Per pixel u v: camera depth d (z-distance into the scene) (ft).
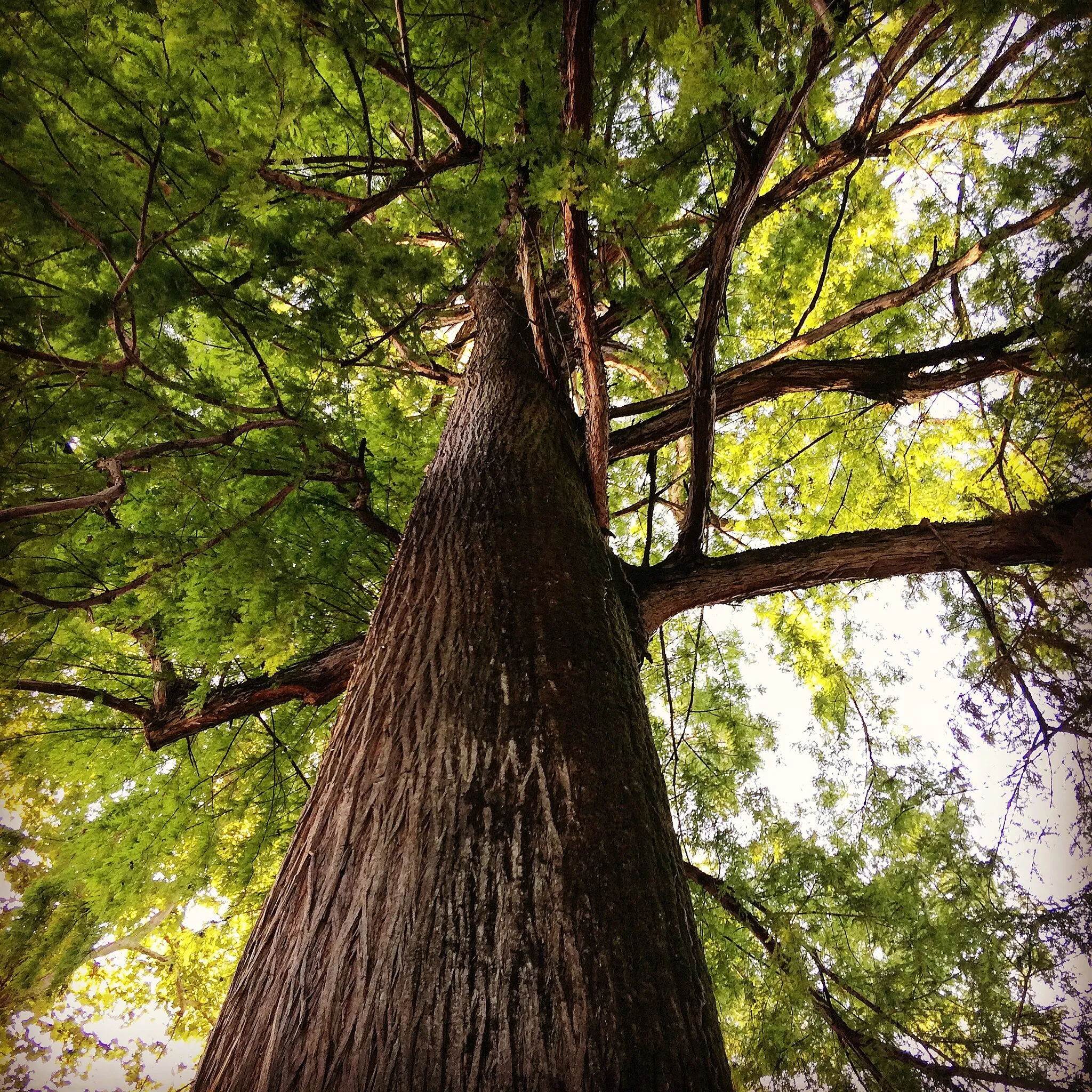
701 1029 3.47
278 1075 3.24
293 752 13.11
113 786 11.99
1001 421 10.99
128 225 5.84
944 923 10.78
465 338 16.21
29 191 5.21
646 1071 3.08
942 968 10.61
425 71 9.46
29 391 6.46
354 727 5.39
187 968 22.49
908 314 16.39
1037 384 8.98
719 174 11.09
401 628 6.11
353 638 9.84
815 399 18.51
